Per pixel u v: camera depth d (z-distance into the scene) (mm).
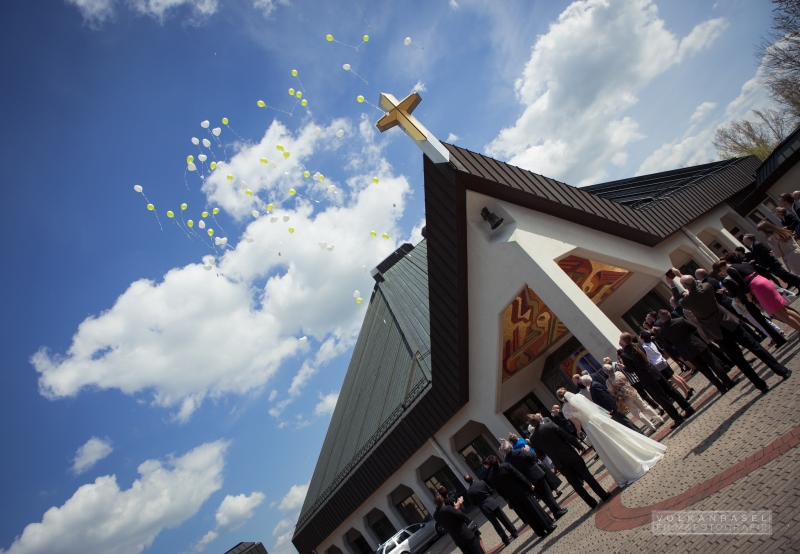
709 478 7352
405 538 23891
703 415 10930
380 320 33031
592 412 10492
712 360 11211
